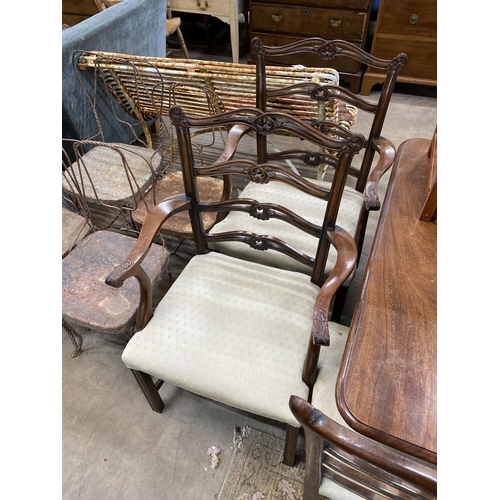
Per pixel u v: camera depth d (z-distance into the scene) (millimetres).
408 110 2688
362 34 2582
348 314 1507
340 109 1880
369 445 445
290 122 782
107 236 1287
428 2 2311
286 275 1055
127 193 1428
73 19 2385
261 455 1146
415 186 1024
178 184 1510
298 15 2629
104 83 1733
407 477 426
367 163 1321
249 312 954
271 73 1450
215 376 863
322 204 1274
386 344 656
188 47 3467
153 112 1946
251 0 2662
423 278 771
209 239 1092
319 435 469
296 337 911
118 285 817
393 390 596
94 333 1464
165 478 1111
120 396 1290
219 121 830
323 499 946
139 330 955
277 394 832
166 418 1234
